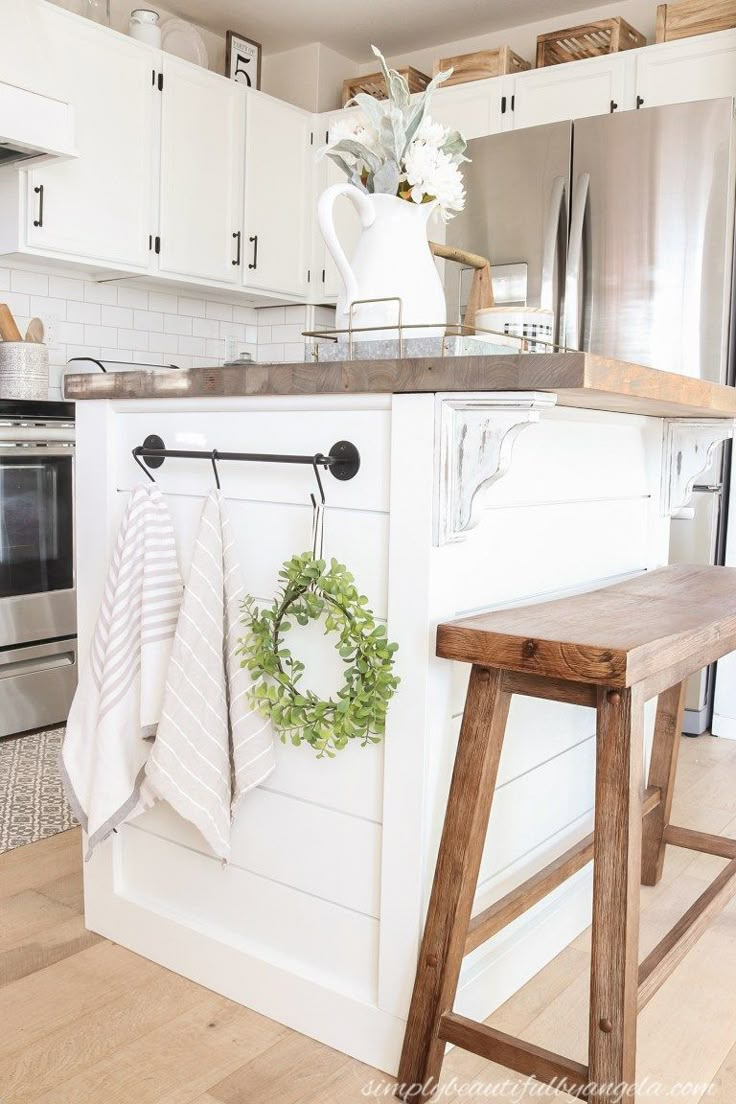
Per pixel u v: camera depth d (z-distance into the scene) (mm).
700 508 3281
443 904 1330
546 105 3701
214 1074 1433
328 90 4621
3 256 3463
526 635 1244
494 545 1542
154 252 3762
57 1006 1605
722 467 3260
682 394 1587
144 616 1580
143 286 4129
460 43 4488
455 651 1299
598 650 1162
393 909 1421
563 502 1768
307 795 1528
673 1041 1548
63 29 3324
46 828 2396
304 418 1500
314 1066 1459
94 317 3969
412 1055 1364
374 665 1358
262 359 4773
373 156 1685
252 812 1604
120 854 1817
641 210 3227
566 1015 1593
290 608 1479
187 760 1492
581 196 3326
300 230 4422
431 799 1399
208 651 1518
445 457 1335
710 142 3104
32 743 3109
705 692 3344
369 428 1426
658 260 3211
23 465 3150
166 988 1672
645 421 2098
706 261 3137
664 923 1919
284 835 1562
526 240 3447
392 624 1398
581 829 1934
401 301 1509
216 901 1671
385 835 1423
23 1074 1422
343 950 1501
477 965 1554
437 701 1392
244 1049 1499
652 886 2092
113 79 3523
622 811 1193
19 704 3180
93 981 1688
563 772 1839
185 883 1717
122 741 1611
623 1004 1187
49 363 3811
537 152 3412
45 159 3193
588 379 1214
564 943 1829
